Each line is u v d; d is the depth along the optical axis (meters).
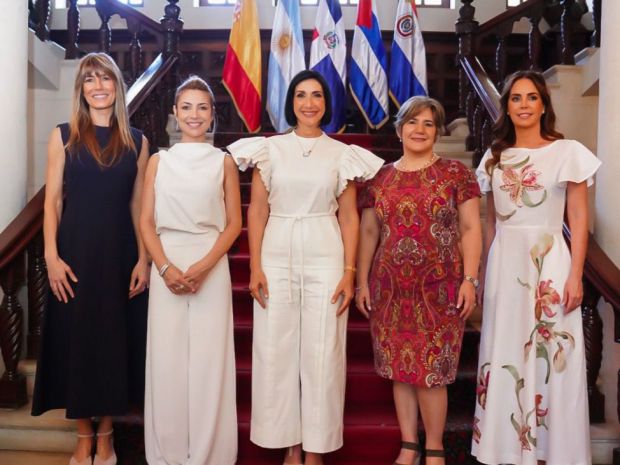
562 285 2.57
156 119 5.04
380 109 5.69
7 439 3.08
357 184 3.21
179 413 2.63
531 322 2.59
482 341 2.74
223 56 6.82
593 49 4.60
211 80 6.82
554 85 4.72
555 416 2.55
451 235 2.65
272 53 5.71
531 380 2.56
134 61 5.46
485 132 4.59
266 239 2.72
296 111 2.74
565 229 2.77
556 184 2.58
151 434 2.66
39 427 3.06
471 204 2.66
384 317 2.70
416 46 5.71
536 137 2.69
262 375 2.68
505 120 2.74
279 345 2.67
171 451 2.63
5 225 3.35
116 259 2.71
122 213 2.75
